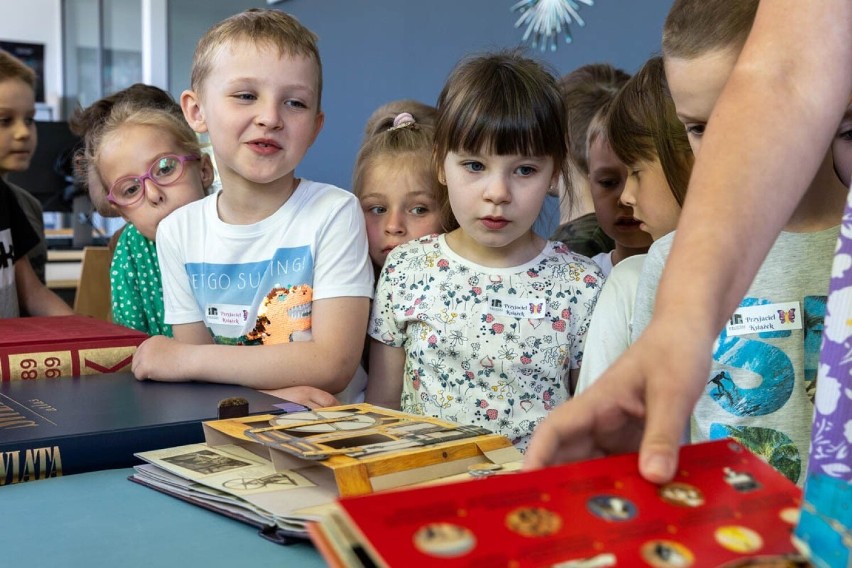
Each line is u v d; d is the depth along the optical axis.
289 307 1.39
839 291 0.50
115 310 1.82
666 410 0.45
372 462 0.72
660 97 1.22
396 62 3.65
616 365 0.48
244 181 1.39
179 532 0.70
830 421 0.50
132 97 1.97
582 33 2.70
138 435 0.90
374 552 0.37
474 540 0.39
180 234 1.48
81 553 0.65
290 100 1.35
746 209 0.53
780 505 0.44
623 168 1.50
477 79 1.27
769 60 0.58
